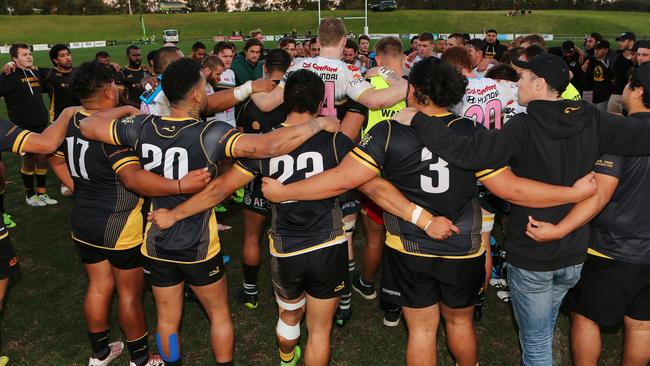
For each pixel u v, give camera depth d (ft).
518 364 11.35
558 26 194.08
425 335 8.92
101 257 10.58
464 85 8.10
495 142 7.74
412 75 8.20
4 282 10.75
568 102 7.88
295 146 8.23
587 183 7.93
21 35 202.28
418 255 8.46
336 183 8.23
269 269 16.17
